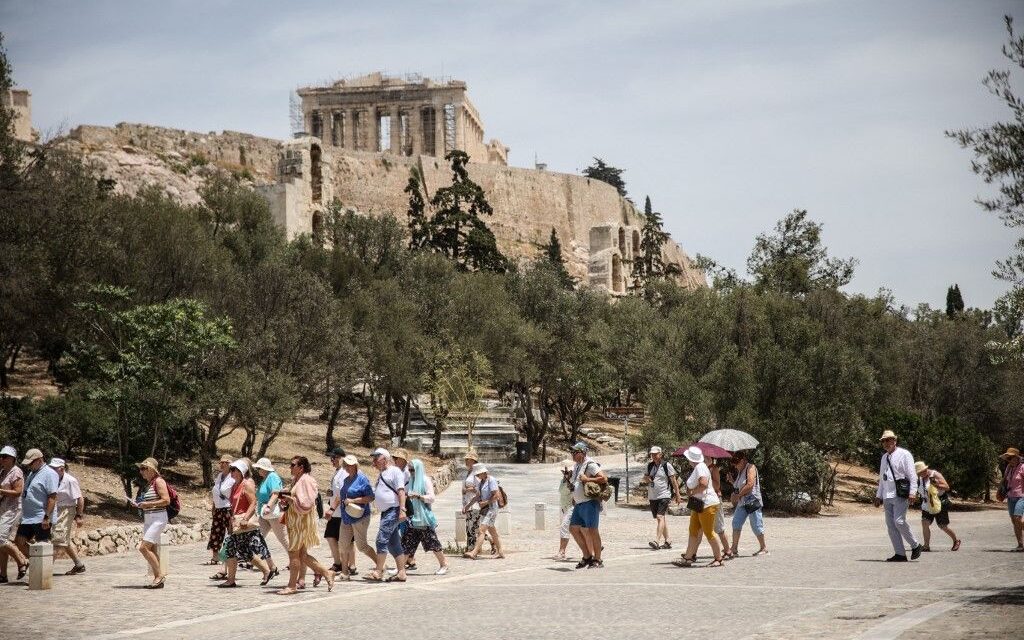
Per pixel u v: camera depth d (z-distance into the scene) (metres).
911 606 12.95
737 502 22.00
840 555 21.80
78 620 14.50
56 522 20.23
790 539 28.00
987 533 30.44
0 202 32.31
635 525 33.00
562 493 22.88
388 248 78.00
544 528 31.64
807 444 41.38
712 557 22.48
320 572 17.45
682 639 11.23
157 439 34.91
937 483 23.09
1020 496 22.62
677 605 14.19
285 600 16.44
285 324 41.44
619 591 16.14
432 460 55.25
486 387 60.34
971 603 12.60
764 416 41.34
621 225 127.31
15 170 33.78
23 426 32.72
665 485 25.47
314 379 42.78
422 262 73.44
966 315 69.06
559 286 69.12
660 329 52.69
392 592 17.27
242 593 17.42
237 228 66.69
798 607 13.41
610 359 60.47
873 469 48.19
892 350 61.84
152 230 43.28
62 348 46.31
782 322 49.03
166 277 43.22
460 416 59.78
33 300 34.78
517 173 168.88
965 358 64.75
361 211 143.50
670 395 43.34
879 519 37.44
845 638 10.60
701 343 46.88
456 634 12.27
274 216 78.31
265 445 37.62
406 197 149.00
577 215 175.88
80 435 36.31
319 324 42.50
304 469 17.42
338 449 19.92
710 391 41.84
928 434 47.06
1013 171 14.72
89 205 38.66
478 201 111.06
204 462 37.59
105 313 35.56
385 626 13.26
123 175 99.31
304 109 190.50
